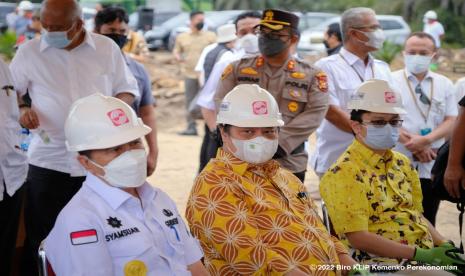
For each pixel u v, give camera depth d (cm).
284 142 520
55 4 493
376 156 443
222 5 4244
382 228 438
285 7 4297
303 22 2805
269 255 382
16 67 517
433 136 607
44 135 515
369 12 604
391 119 442
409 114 629
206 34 1384
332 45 998
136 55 1315
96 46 528
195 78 1388
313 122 532
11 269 498
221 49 836
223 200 385
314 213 421
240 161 400
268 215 393
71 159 514
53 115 513
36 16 1577
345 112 601
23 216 525
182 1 3634
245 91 404
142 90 593
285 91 532
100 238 330
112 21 595
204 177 394
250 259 375
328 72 607
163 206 364
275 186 405
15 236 489
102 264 326
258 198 395
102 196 342
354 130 448
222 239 378
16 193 477
